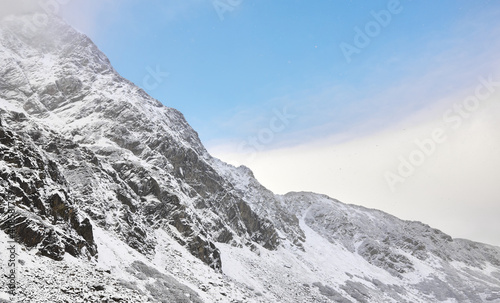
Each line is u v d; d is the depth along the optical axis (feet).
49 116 326.85
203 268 243.60
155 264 202.80
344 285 424.05
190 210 299.38
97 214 201.05
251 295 245.86
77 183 213.46
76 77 379.96
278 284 320.70
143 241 217.15
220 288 219.61
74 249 138.82
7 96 325.62
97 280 124.47
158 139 356.38
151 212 267.59
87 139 309.22
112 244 183.01
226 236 354.95
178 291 169.89
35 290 96.53
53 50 415.23
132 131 346.95
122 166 289.74
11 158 146.82
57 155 222.28
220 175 441.68
